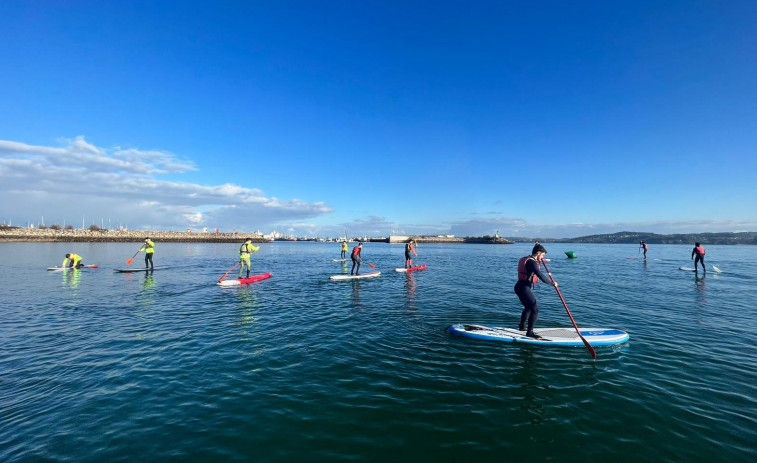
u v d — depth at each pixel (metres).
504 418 4.78
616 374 6.26
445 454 4.00
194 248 66.19
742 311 11.43
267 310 11.58
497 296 14.38
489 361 6.91
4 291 15.26
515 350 7.58
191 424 4.60
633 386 5.76
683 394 5.46
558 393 5.52
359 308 11.93
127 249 54.25
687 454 3.98
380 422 4.68
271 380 5.98
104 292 15.15
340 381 5.96
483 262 36.16
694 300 13.42
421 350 7.57
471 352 7.45
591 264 32.66
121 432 4.40
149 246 23.22
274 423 4.64
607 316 10.73
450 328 8.91
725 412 4.91
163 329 9.16
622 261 37.12
